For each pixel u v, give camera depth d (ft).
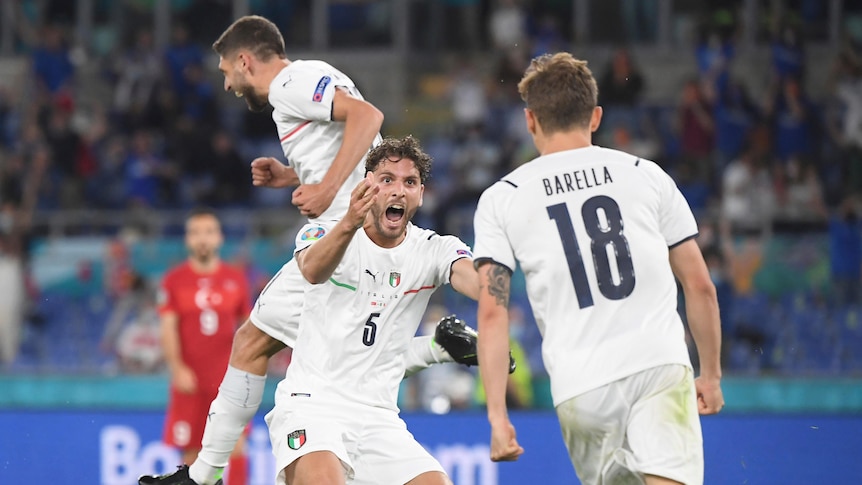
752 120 160.76
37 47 186.29
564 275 48.03
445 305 121.80
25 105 179.73
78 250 134.21
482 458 98.48
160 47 203.31
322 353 56.90
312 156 61.57
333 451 54.90
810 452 93.97
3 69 201.77
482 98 172.96
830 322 123.54
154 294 130.72
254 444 99.19
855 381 102.58
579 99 49.88
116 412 101.55
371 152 57.11
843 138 161.89
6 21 204.44
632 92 170.09
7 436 101.40
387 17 201.57
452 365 110.11
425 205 142.72
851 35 187.52
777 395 103.45
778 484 94.02
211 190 161.17
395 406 58.59
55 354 129.29
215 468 63.57
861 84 165.58
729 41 177.06
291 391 57.31
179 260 133.08
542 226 48.44
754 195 143.74
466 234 137.18
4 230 135.54
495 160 159.74
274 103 61.52
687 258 49.37
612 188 48.75
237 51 62.49
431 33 201.26
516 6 190.08
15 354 129.39
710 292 49.26
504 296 48.55
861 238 125.70
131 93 176.55
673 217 49.32
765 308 124.57
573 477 98.02
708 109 159.63
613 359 47.32
